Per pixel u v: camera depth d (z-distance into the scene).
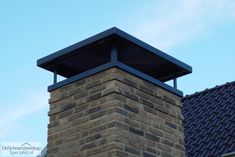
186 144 13.43
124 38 8.76
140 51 9.18
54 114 9.23
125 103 8.60
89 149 8.48
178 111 9.64
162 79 10.19
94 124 8.58
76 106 8.96
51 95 9.41
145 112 8.92
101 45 8.94
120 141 8.26
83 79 9.05
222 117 14.04
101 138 8.39
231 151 11.88
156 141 8.92
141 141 8.63
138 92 8.93
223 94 15.49
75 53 9.17
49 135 9.14
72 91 9.12
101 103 8.62
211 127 13.73
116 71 8.68
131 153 8.37
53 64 9.52
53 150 8.98
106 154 8.22
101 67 8.80
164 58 9.42
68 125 8.95
